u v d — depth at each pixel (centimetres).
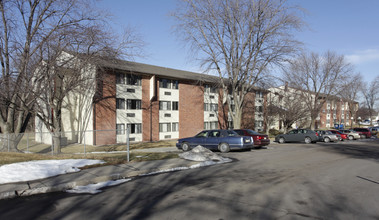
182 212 505
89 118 2428
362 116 6550
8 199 612
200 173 910
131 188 708
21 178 757
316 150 1745
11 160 1035
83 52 1652
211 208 527
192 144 1653
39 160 1055
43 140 2611
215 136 1595
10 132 1634
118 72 2545
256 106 4269
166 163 1057
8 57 1554
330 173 894
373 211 502
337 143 2528
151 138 2805
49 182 723
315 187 692
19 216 494
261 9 2272
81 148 2103
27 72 1533
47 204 568
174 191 668
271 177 828
